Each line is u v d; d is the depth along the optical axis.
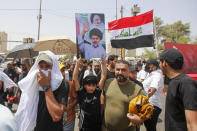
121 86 2.78
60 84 2.17
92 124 2.99
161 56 2.15
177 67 2.02
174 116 1.95
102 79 3.15
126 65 2.71
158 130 5.24
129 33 5.05
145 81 4.77
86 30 3.46
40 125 2.07
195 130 1.72
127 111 2.68
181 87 1.90
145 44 4.85
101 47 3.44
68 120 3.23
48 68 2.12
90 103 3.01
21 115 2.10
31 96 2.11
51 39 4.20
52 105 1.96
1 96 4.38
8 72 7.75
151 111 2.28
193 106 1.77
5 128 1.01
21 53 5.43
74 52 4.48
